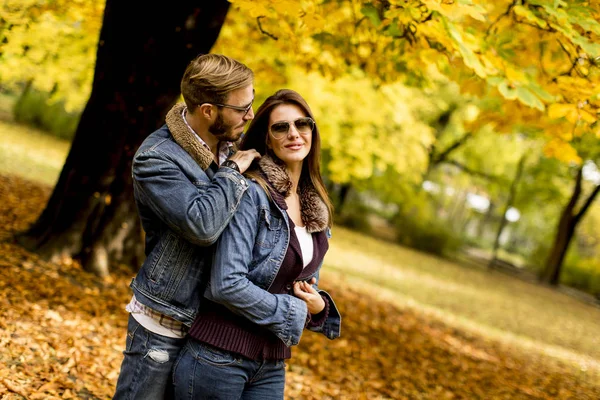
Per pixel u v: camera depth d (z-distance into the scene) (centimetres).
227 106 181
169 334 187
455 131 2367
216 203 172
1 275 475
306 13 341
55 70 890
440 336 791
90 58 859
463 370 638
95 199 574
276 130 201
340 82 915
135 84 538
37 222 589
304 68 576
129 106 545
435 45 395
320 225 204
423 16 337
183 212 169
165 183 173
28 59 834
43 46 814
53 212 583
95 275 561
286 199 205
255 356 188
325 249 209
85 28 750
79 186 572
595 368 898
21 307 421
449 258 2178
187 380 184
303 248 200
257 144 212
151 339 186
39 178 1191
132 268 603
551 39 392
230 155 204
